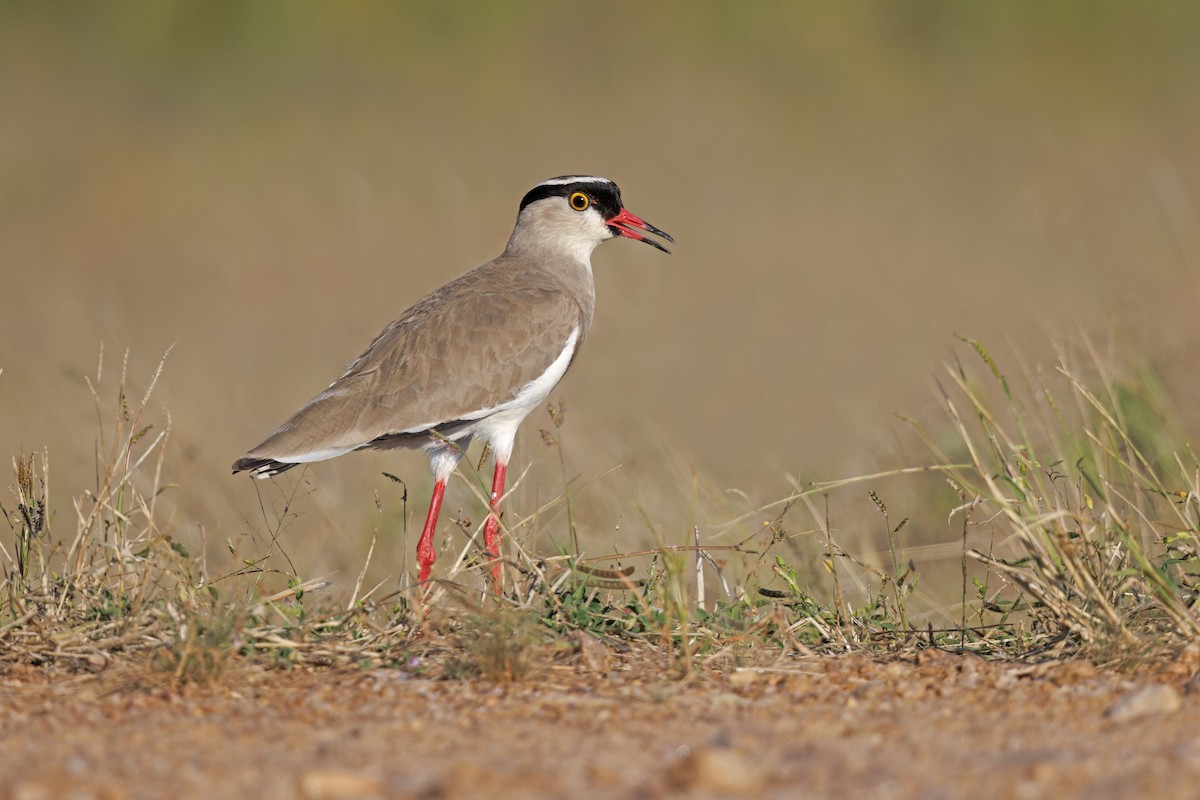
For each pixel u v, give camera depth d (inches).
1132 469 402.6
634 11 1371.8
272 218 1039.0
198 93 1320.1
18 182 1156.5
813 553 450.9
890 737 288.2
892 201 1031.0
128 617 358.6
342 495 542.9
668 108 1232.2
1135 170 981.8
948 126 1171.3
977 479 501.4
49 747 285.0
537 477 529.7
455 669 336.2
